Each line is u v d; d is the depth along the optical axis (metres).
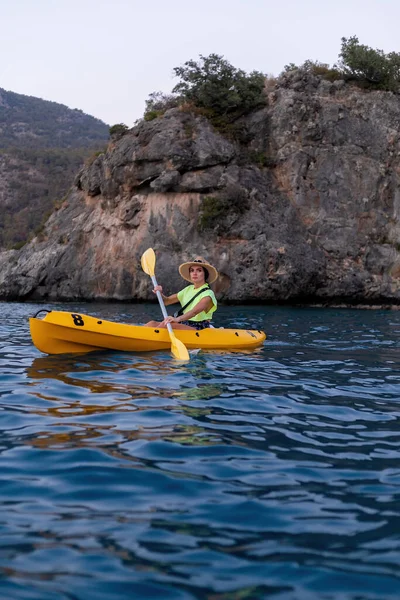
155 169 21.22
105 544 2.31
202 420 4.14
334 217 21.11
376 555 2.25
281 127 21.89
